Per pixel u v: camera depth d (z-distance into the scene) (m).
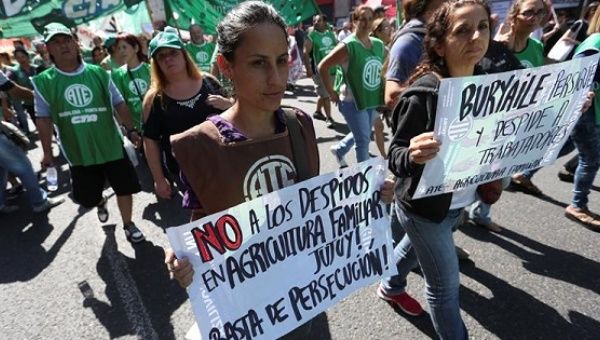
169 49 2.40
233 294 1.25
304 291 1.39
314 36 6.94
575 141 3.02
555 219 3.22
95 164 3.05
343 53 3.41
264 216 1.25
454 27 1.42
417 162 1.30
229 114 1.20
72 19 4.80
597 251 2.78
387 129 6.06
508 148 1.63
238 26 1.02
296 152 1.27
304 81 11.27
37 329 2.38
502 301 2.35
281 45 1.05
